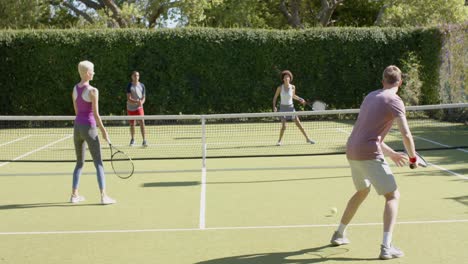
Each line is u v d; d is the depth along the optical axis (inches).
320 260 192.4
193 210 270.7
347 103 832.9
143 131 537.3
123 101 804.6
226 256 198.5
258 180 350.3
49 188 333.7
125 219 254.5
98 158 285.6
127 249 208.8
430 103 802.8
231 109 819.4
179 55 804.6
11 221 253.8
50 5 1174.3
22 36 792.3
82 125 279.4
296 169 390.3
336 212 258.5
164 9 1071.6
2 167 422.9
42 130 732.7
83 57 796.6
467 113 693.3
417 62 816.9
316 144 531.2
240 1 1149.7
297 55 820.0
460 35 711.7
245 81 816.9
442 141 539.5
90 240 221.5
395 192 195.8
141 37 800.3
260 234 226.2
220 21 1163.3
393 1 1134.4
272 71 818.8
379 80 831.7
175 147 531.2
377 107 193.3
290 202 284.7
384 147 200.2
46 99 801.6
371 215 252.1
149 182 348.8
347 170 381.1
